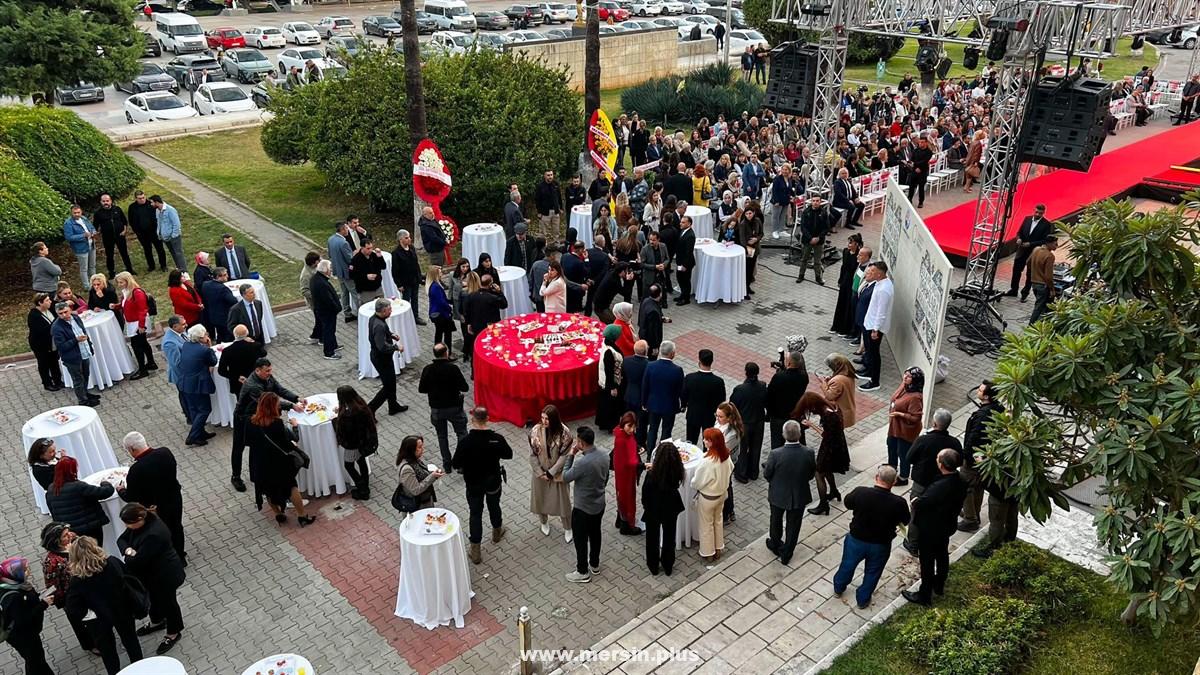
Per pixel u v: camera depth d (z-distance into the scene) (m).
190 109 28.75
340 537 9.49
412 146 17.42
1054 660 7.62
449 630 8.12
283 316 15.23
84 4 24.11
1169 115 31.05
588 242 17.53
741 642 7.85
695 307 15.56
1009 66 13.82
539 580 8.79
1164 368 7.39
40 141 17.53
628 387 10.61
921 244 12.24
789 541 8.70
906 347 12.93
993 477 7.92
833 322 14.49
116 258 17.56
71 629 8.26
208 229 19.41
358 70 19.38
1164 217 7.46
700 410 10.07
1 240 14.62
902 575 8.73
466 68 19.97
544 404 11.24
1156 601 6.67
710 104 28.94
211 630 8.15
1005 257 17.81
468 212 19.44
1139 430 6.84
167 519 8.60
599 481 8.30
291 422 9.79
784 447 8.54
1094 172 23.48
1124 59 41.84
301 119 20.98
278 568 9.01
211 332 13.24
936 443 8.50
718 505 8.73
